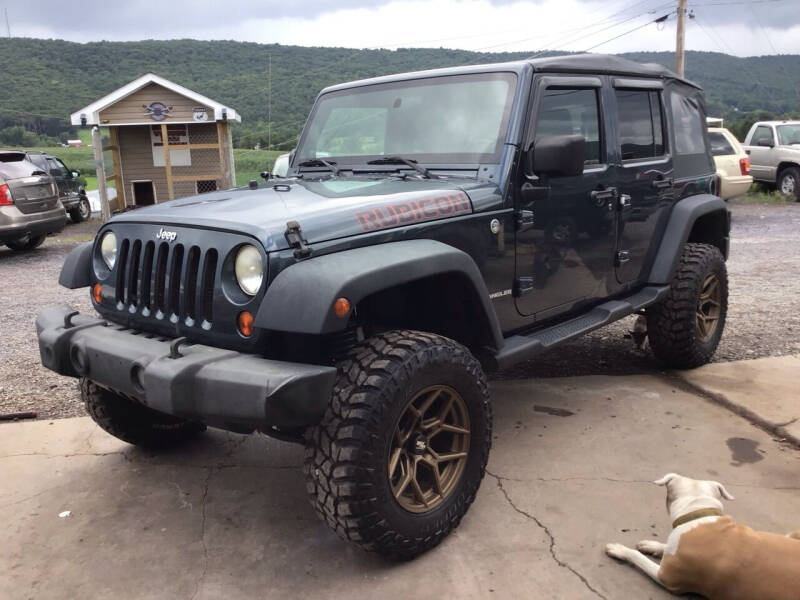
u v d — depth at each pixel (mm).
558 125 3535
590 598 2443
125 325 2945
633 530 2850
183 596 2523
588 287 3875
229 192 3369
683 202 4598
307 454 2469
